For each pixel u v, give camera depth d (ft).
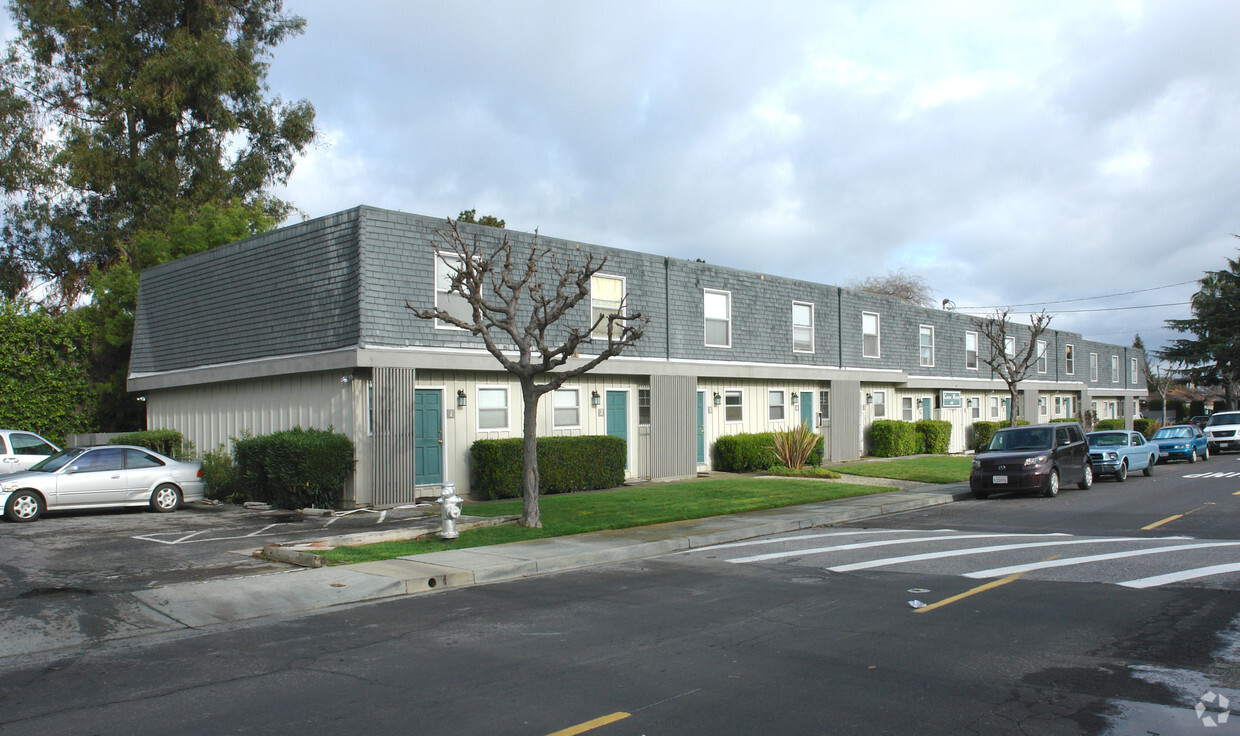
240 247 67.72
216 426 70.64
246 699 20.03
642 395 76.84
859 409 103.81
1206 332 200.03
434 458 61.00
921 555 39.17
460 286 46.47
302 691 20.58
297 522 52.08
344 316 57.93
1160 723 17.53
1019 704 18.79
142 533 48.14
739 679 20.92
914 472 83.61
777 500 59.57
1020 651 22.99
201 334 71.82
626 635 25.57
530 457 46.96
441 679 21.36
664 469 77.15
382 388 56.95
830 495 63.82
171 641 26.03
